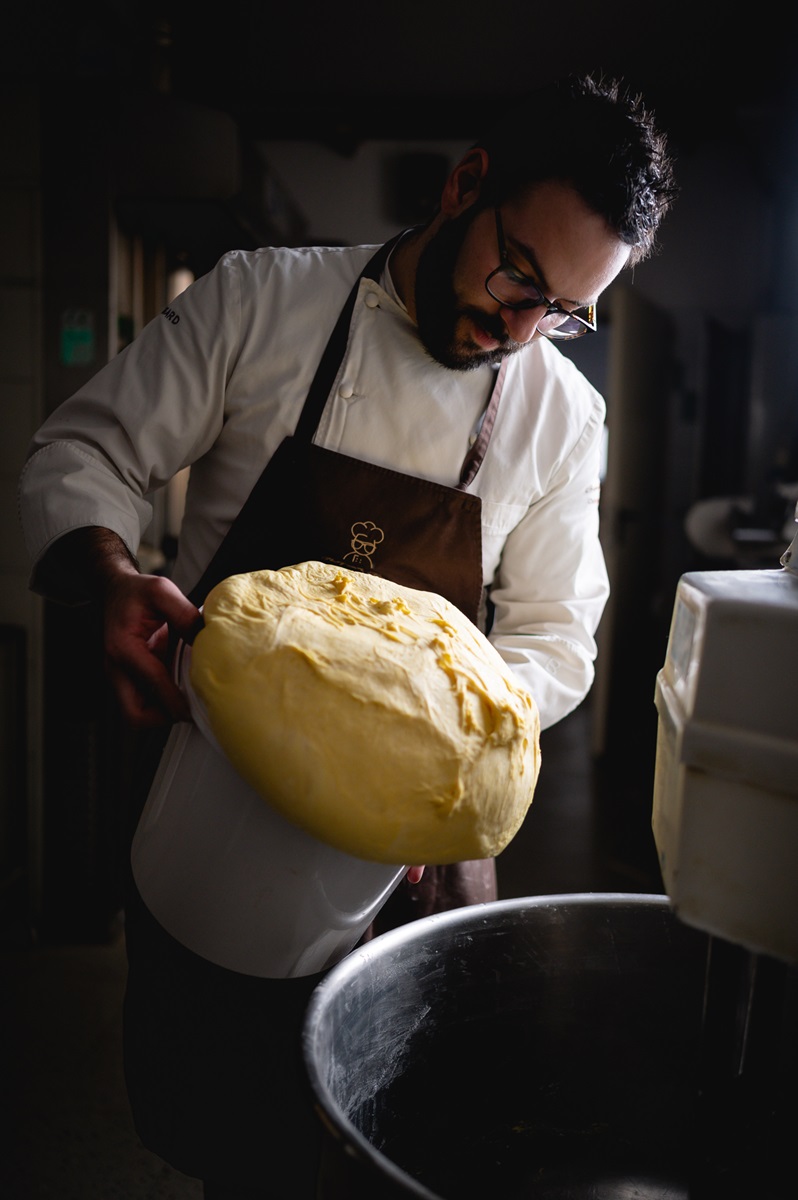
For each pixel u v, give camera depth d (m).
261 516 1.32
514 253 1.12
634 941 0.92
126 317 3.05
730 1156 0.71
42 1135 2.05
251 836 0.90
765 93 4.27
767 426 5.53
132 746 3.05
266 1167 1.17
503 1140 0.92
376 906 0.98
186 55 4.45
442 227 1.22
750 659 0.58
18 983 2.68
